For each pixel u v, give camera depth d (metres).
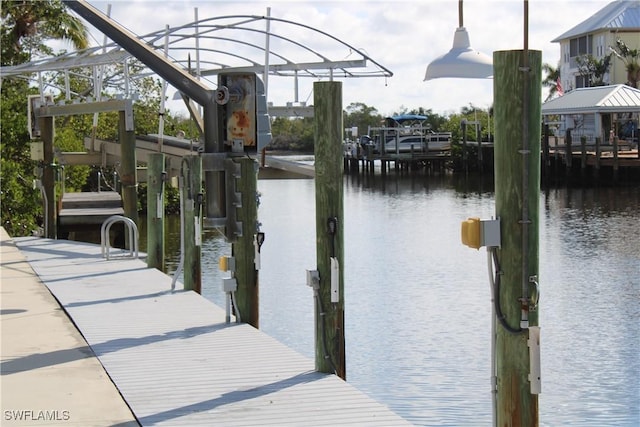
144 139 21.22
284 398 7.05
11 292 12.01
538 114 5.55
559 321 15.35
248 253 9.91
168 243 26.02
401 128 67.50
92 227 22.86
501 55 5.52
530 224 5.58
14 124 24.48
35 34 33.59
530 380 5.59
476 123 59.47
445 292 18.34
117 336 9.23
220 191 9.23
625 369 12.22
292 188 54.66
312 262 22.52
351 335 14.41
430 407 10.48
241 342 8.95
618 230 28.23
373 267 22.02
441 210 37.91
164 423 6.46
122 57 19.17
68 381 7.52
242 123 8.52
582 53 64.44
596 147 44.69
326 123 8.00
